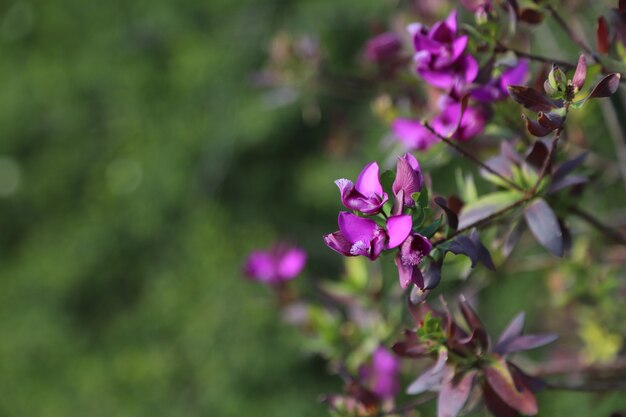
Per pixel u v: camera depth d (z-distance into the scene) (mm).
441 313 463
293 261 636
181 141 1447
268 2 1380
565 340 766
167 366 1397
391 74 574
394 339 585
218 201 1427
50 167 1594
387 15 1266
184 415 1354
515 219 475
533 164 468
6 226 1625
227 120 1392
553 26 761
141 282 1498
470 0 493
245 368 1320
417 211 407
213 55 1409
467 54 462
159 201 1473
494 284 1128
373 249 403
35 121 1610
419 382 466
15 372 1524
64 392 1481
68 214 1584
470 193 499
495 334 1072
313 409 1288
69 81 1582
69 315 1521
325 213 1356
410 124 511
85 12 1581
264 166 1396
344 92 672
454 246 422
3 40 1674
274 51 675
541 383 463
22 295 1568
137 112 1511
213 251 1417
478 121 473
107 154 1548
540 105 424
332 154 827
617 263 663
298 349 1299
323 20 1309
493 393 462
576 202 501
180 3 1465
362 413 505
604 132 845
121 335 1475
